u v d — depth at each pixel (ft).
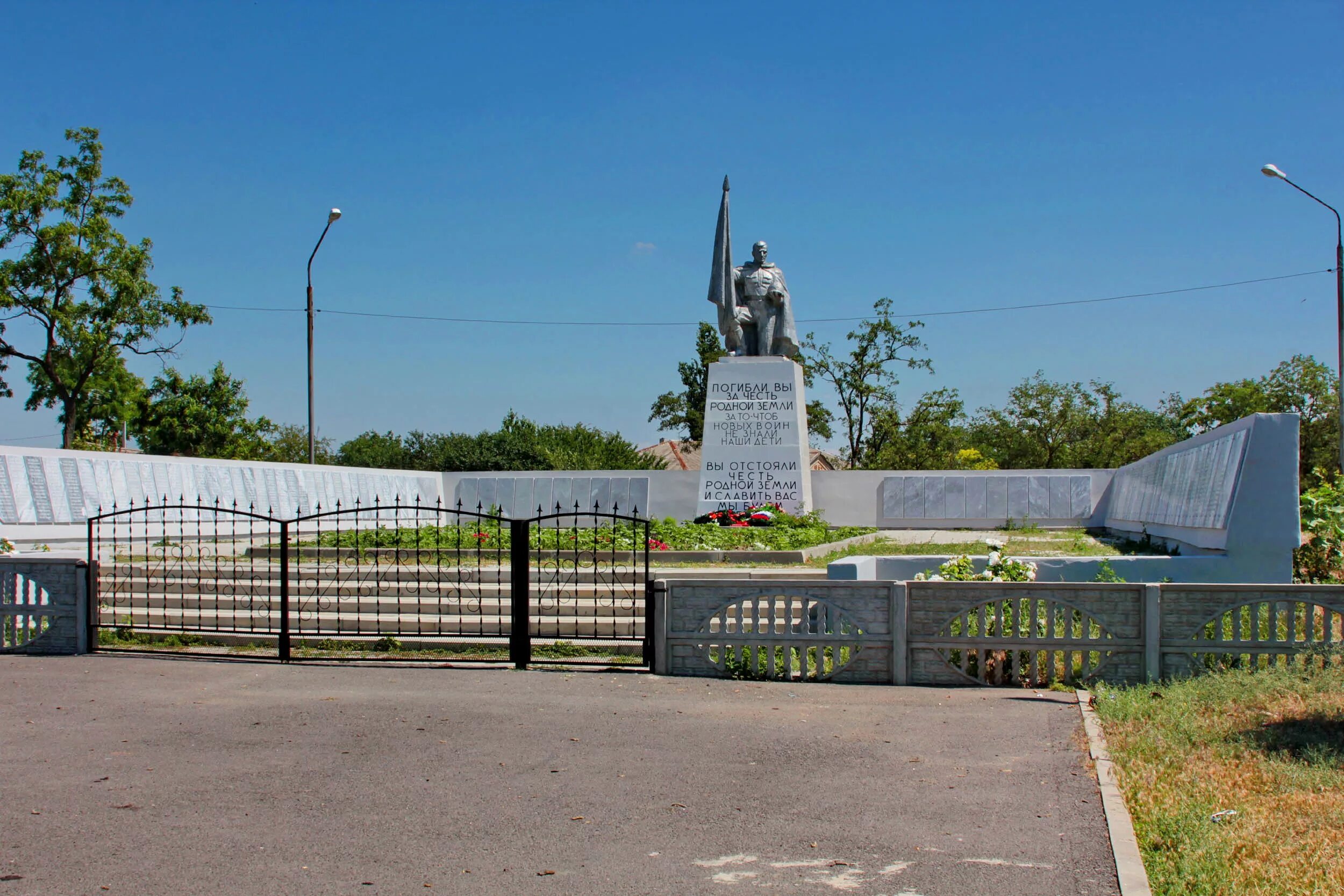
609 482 84.58
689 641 31.89
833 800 19.36
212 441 142.20
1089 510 78.74
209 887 15.29
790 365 72.28
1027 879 15.46
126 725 25.52
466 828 17.93
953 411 158.92
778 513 69.36
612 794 19.80
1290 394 136.87
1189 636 29.09
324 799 19.48
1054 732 24.39
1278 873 15.38
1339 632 31.27
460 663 33.99
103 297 101.71
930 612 30.32
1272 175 78.54
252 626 36.42
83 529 50.65
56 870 15.93
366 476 77.41
